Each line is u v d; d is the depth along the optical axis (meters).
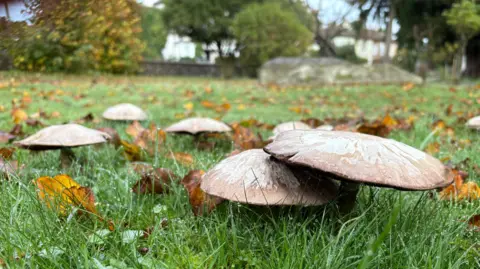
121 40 3.23
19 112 0.95
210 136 0.71
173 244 0.29
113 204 0.38
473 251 0.29
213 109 1.41
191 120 0.64
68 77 2.53
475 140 0.77
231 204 0.35
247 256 0.28
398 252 0.27
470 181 0.46
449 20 3.52
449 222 0.33
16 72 2.00
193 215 0.35
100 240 0.29
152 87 2.32
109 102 1.55
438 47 4.72
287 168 0.32
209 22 6.48
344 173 0.27
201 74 5.61
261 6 5.34
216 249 0.28
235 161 0.33
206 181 0.33
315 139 0.30
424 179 0.28
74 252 0.27
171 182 0.40
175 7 6.40
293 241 0.28
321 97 2.03
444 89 2.34
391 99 1.93
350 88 2.51
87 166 0.49
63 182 0.36
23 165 0.47
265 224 0.32
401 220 0.33
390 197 0.38
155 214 0.35
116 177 0.41
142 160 0.55
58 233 0.29
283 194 0.31
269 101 1.78
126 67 3.48
